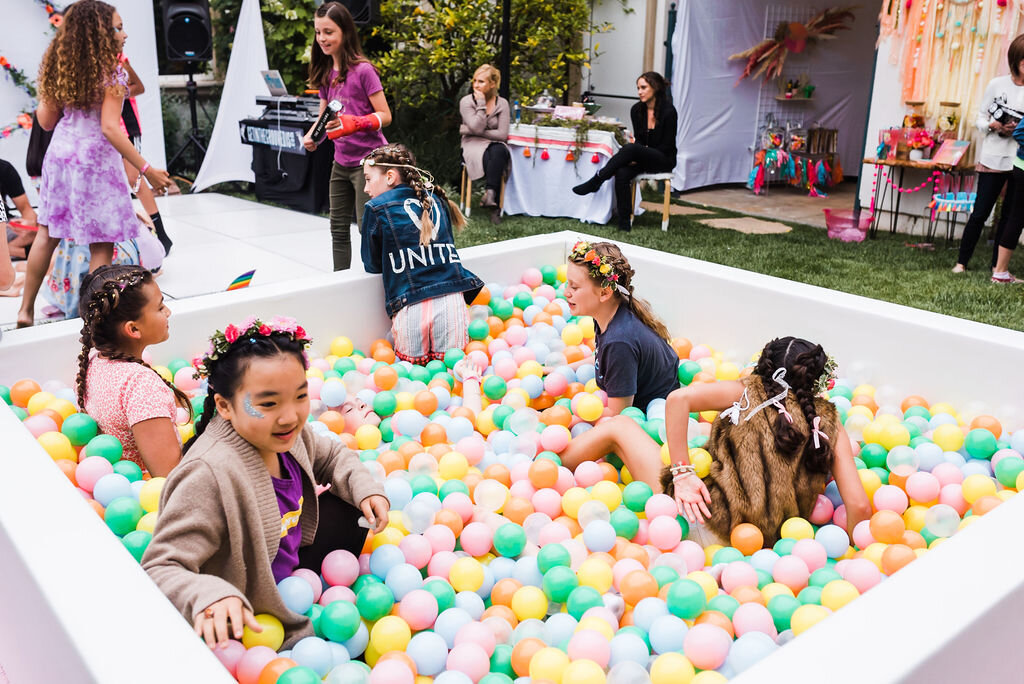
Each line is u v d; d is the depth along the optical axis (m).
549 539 2.51
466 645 2.01
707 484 2.58
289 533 2.08
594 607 2.13
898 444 2.97
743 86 10.31
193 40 9.23
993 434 3.00
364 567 2.35
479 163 7.82
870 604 1.63
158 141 9.15
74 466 2.69
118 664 1.45
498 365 3.75
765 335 3.79
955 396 3.23
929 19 7.15
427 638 2.03
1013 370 3.04
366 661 2.12
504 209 8.24
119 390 2.65
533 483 2.79
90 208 4.46
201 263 6.35
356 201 5.13
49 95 4.43
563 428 3.05
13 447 2.21
